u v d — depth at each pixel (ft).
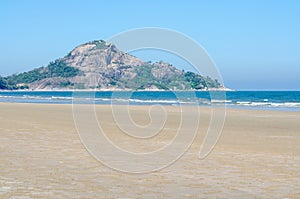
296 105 171.42
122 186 28.19
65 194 25.36
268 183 29.73
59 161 37.42
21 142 49.06
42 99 249.14
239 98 280.10
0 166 34.32
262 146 49.16
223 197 25.63
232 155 42.37
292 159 39.93
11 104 159.94
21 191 25.82
